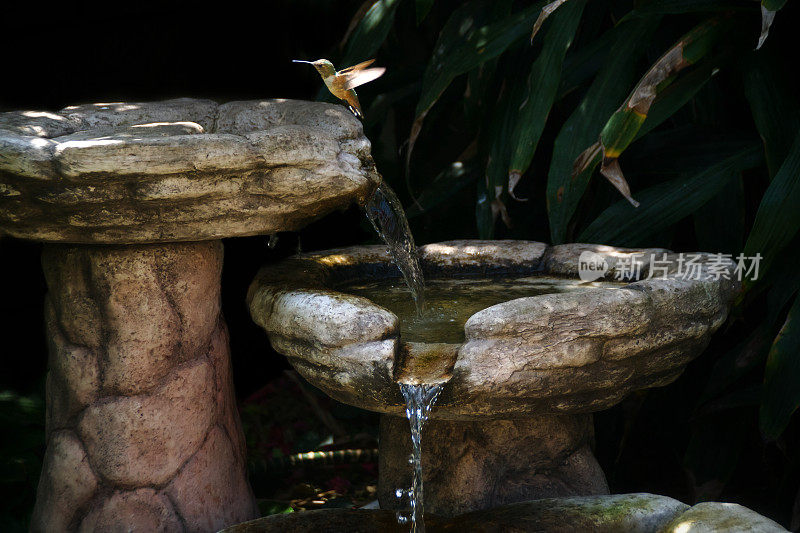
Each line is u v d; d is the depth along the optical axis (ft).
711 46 9.64
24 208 7.47
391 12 11.90
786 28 10.94
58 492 8.62
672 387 11.96
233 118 9.12
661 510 8.29
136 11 13.51
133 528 8.43
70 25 12.62
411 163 15.66
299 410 16.07
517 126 10.57
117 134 7.84
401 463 9.42
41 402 11.35
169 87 14.20
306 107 8.82
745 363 10.20
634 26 10.77
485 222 11.93
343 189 7.80
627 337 7.51
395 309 8.97
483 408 7.49
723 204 10.96
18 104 11.94
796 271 9.97
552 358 7.27
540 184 13.66
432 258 10.49
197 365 8.84
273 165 7.47
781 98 10.23
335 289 9.74
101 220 7.49
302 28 16.24
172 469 8.64
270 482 13.20
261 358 15.43
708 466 10.63
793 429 11.50
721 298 8.41
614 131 9.46
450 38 12.36
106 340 8.52
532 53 11.84
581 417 9.50
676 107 10.11
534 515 8.31
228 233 7.84
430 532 8.39
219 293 9.21
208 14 14.67
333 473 13.71
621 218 10.71
